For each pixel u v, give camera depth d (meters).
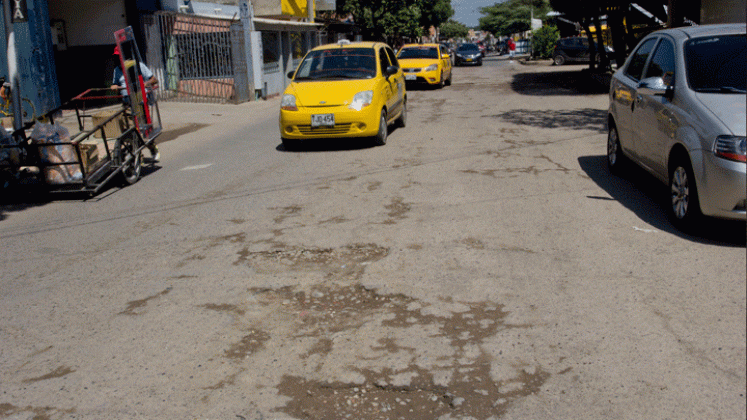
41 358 3.65
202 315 4.12
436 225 5.87
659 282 4.34
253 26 20.00
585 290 4.25
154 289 4.60
